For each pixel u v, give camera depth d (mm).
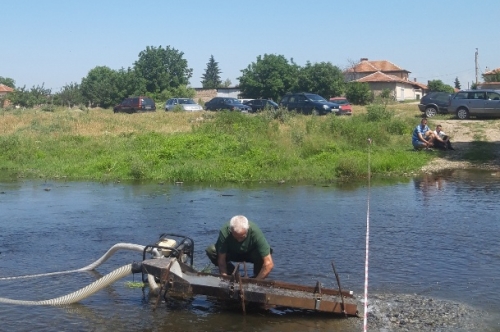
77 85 80625
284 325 6793
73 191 16562
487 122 29453
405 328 6637
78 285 8234
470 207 13477
